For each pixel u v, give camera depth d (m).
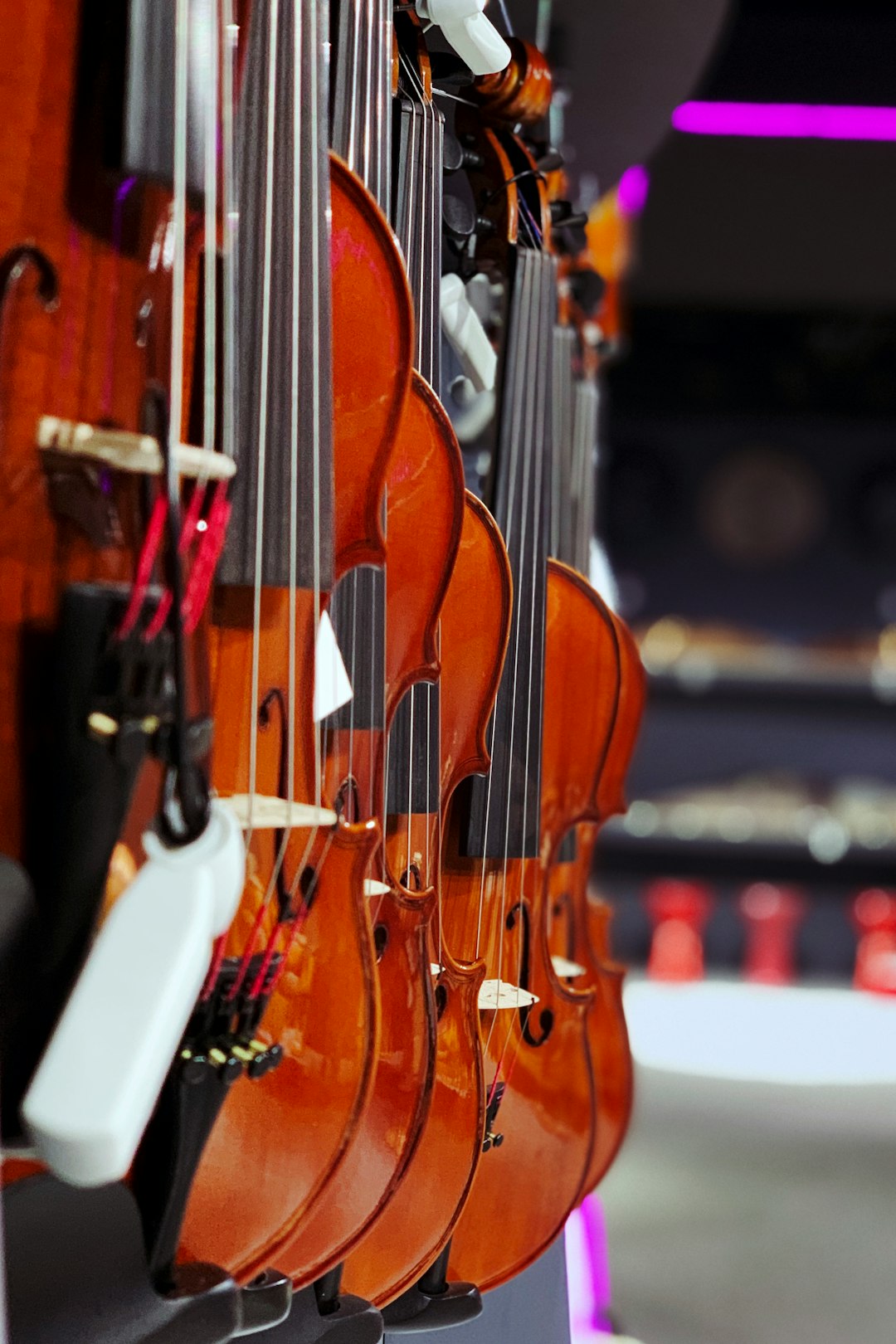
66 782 0.95
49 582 0.96
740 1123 5.69
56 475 0.97
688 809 9.41
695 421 10.65
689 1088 6.25
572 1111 2.15
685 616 10.70
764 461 10.63
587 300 2.75
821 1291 3.91
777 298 9.99
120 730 0.94
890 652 10.10
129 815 0.96
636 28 3.15
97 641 0.95
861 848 9.00
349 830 1.30
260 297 1.26
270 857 1.24
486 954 2.02
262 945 1.23
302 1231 1.31
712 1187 4.88
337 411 1.44
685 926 8.89
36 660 0.96
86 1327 1.03
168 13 1.01
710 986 8.73
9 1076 0.93
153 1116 1.07
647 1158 5.22
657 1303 3.77
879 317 10.26
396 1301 1.73
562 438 2.66
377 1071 1.48
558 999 2.14
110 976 0.88
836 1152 5.32
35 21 0.97
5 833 0.95
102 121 1.00
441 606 1.71
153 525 0.97
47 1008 0.95
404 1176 1.50
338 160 1.44
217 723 1.28
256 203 1.28
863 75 6.09
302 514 1.29
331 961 1.28
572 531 2.92
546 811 2.35
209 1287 1.10
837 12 6.11
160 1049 0.88
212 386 1.10
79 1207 1.02
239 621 1.29
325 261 1.31
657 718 9.78
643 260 9.48
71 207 0.99
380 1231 1.62
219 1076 1.08
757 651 10.32
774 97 6.09
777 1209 4.66
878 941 8.70
